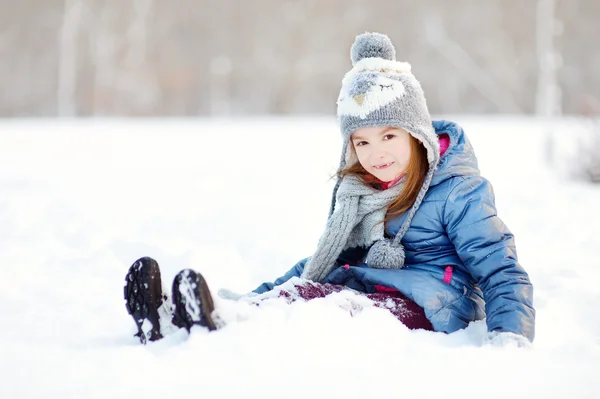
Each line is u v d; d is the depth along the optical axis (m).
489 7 65.75
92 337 4.89
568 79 57.53
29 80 63.53
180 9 66.25
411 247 5.30
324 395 3.58
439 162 5.28
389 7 67.50
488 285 4.86
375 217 5.39
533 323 4.59
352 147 5.51
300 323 4.27
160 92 66.19
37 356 4.22
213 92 67.19
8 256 8.24
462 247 5.03
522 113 64.94
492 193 5.18
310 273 5.38
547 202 12.21
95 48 63.84
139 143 26.64
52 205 12.12
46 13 63.34
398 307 4.82
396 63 5.40
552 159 17.20
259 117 65.62
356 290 5.22
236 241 9.23
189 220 10.64
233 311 4.22
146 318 4.36
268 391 3.61
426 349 4.23
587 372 3.91
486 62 65.38
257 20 68.31
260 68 68.44
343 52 68.31
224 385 3.67
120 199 13.12
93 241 9.14
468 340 4.65
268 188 14.40
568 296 6.09
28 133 31.36
